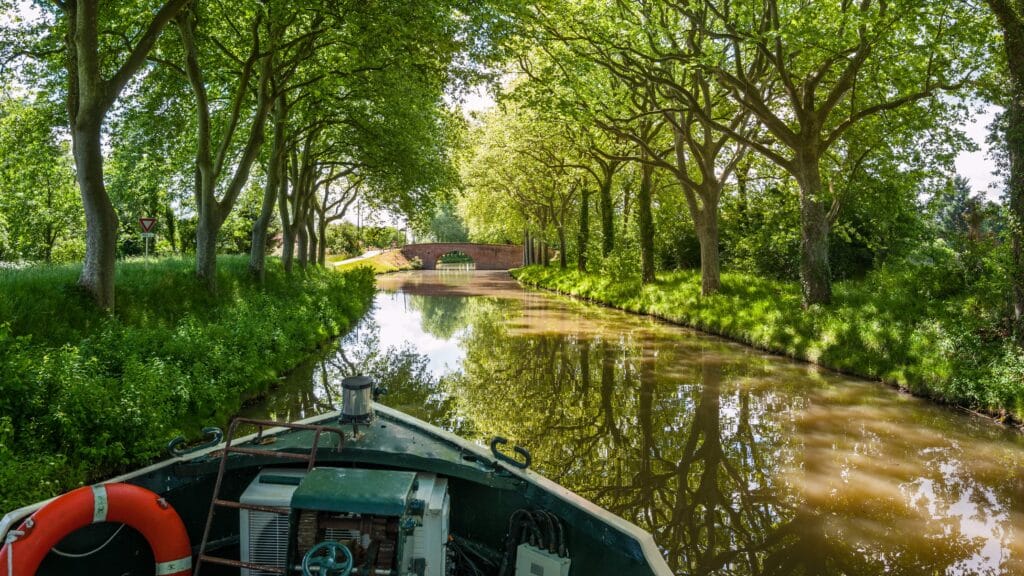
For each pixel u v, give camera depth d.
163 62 14.98
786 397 11.83
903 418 10.57
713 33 14.46
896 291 17.72
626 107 18.38
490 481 4.28
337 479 3.50
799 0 15.43
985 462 8.61
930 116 16.44
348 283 29.31
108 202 10.84
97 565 3.59
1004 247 11.84
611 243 32.81
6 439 6.34
